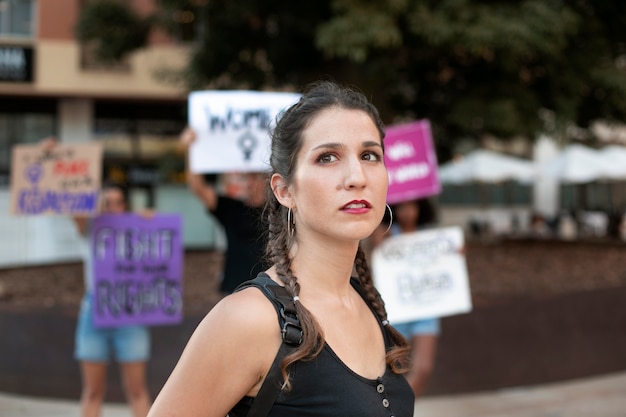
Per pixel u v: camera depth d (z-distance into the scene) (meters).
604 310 6.95
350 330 1.53
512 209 22.39
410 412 1.56
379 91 9.22
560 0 8.33
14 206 5.05
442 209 21.53
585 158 16.95
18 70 15.92
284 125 1.57
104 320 4.58
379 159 1.53
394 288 4.88
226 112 4.65
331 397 1.41
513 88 8.56
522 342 6.48
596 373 6.84
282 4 9.30
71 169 5.04
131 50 11.31
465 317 6.29
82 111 17.48
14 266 11.12
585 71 8.84
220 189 11.86
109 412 5.73
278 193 1.60
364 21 7.40
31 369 6.14
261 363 1.40
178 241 5.07
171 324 5.94
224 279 4.22
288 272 1.50
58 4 16.09
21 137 17.23
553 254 11.20
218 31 10.27
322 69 9.70
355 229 1.46
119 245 4.97
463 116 8.40
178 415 1.39
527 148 20.59
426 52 8.92
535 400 6.11
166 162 13.41
